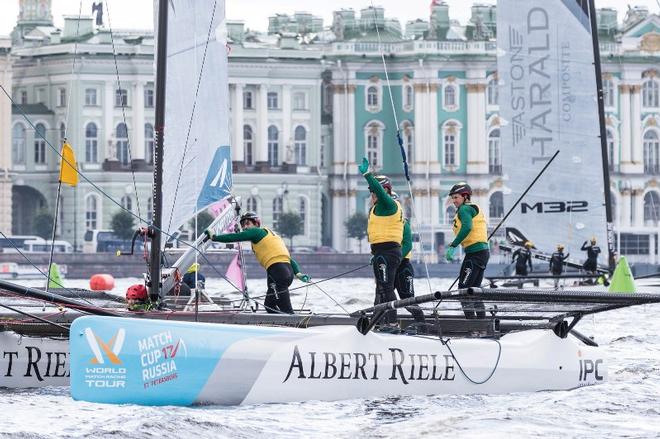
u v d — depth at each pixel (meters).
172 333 59.12
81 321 58.50
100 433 53.28
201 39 78.94
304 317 65.75
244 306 76.38
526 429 55.38
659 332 107.44
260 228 71.25
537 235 142.12
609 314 131.38
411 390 62.62
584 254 141.75
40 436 53.00
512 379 64.94
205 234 73.44
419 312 67.75
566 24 140.38
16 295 65.00
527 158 142.00
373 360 62.06
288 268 70.69
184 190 79.19
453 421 56.78
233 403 59.69
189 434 53.75
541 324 68.62
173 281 74.38
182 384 59.09
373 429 55.38
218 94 80.56
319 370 60.84
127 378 58.53
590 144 140.88
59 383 63.91
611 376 72.56
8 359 63.22
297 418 57.38
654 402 61.50
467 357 64.12
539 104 141.25
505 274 143.38
